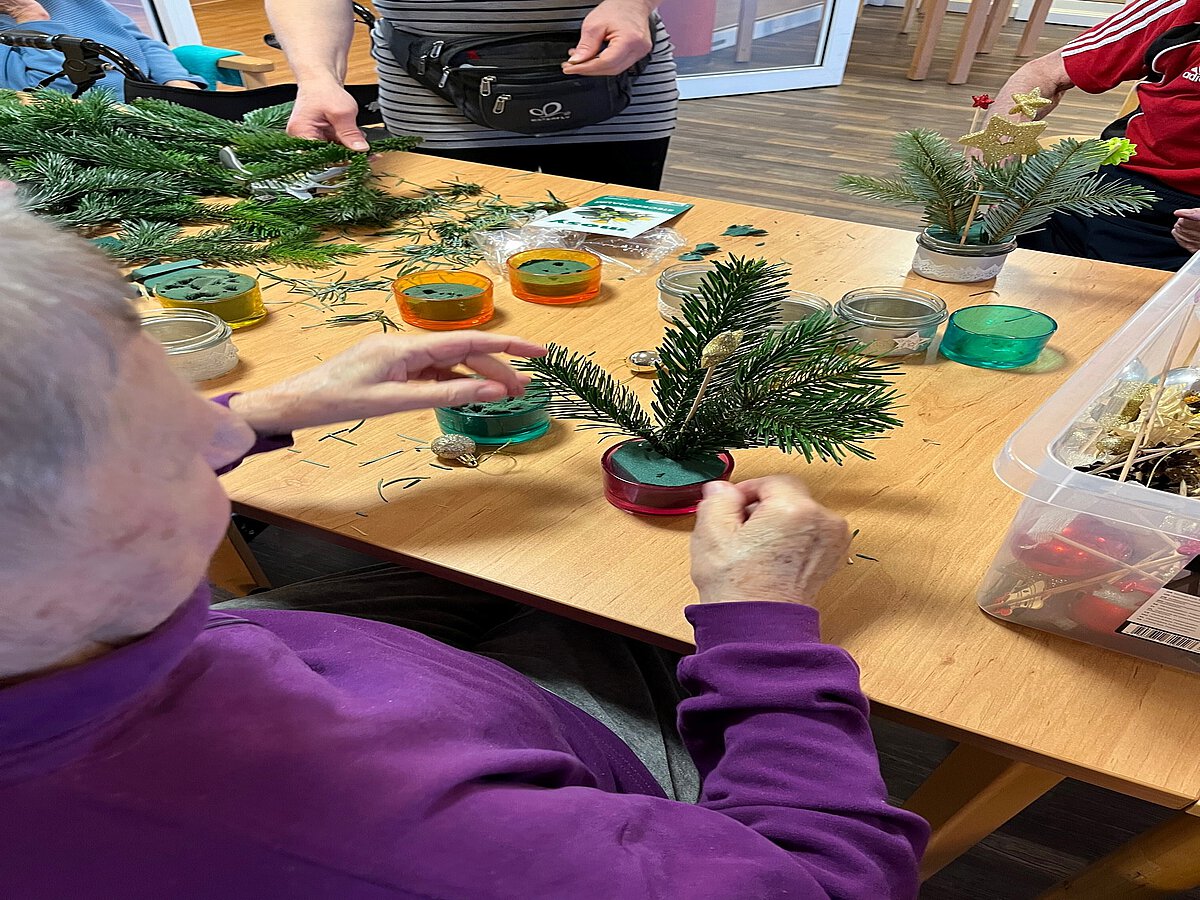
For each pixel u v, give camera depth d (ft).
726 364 2.23
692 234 4.21
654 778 2.30
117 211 4.21
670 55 5.87
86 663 1.07
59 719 1.06
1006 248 3.65
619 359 3.14
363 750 1.32
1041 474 1.83
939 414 2.85
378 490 2.52
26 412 0.87
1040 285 3.72
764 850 1.49
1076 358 3.17
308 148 4.58
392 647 1.85
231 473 2.59
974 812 2.35
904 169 3.68
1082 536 1.82
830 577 2.08
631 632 2.08
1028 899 3.62
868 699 1.85
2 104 4.72
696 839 1.47
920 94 14.58
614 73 4.68
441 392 2.17
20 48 7.03
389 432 2.79
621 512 2.42
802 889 1.45
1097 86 5.72
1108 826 3.88
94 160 4.56
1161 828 2.11
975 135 3.51
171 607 1.15
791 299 3.26
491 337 2.33
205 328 3.10
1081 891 2.54
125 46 7.81
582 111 5.13
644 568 2.22
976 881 3.69
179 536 1.11
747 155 11.93
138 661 1.10
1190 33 5.21
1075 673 1.91
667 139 6.07
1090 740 1.76
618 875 1.32
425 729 1.43
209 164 4.59
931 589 2.14
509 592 2.18
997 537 2.31
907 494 2.47
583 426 2.82
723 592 1.93
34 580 0.96
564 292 3.52
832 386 2.19
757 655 1.77
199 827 1.15
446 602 2.95
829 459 2.62
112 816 1.12
